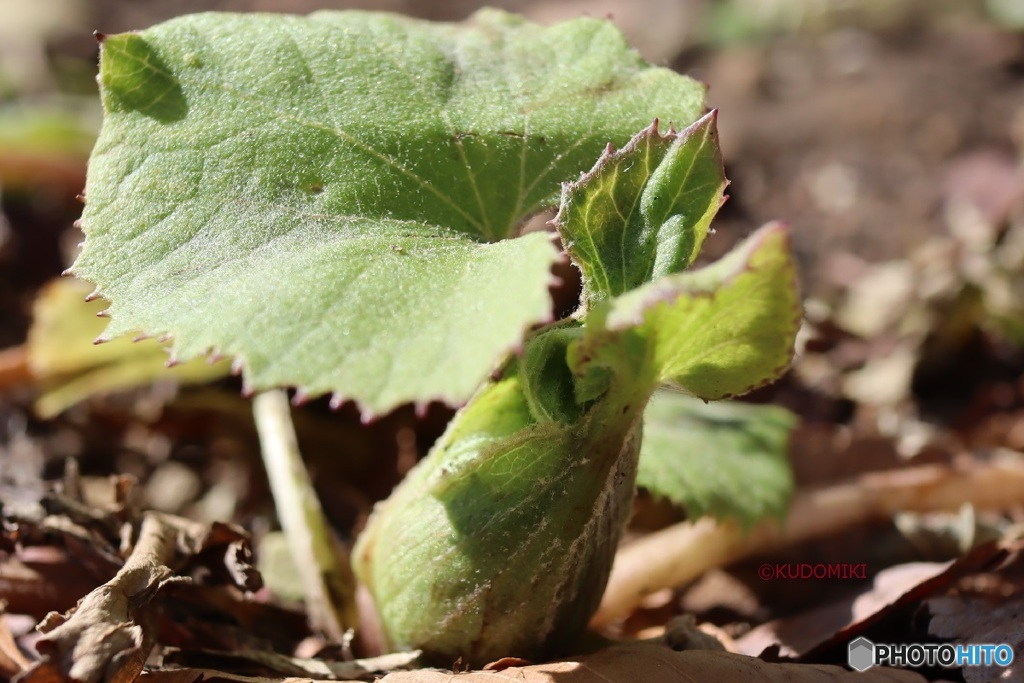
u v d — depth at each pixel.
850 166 0.50
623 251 0.27
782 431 0.33
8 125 0.43
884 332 0.39
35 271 0.42
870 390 0.37
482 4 0.68
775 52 0.61
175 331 0.26
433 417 0.35
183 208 0.28
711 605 0.32
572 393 0.27
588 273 0.27
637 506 0.34
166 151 0.28
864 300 0.41
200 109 0.28
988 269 0.39
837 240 0.45
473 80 0.29
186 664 0.28
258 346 0.26
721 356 0.27
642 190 0.27
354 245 0.27
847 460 0.34
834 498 0.33
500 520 0.27
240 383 0.36
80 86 0.53
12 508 0.29
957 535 0.32
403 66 0.29
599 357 0.27
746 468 0.32
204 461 0.35
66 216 0.44
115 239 0.27
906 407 0.37
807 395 0.37
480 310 0.26
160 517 0.29
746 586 0.32
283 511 0.31
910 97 0.55
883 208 0.47
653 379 0.27
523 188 0.29
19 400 0.36
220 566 0.29
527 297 0.25
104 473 0.35
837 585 0.32
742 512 0.31
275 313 0.26
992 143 0.50
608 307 0.26
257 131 0.28
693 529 0.32
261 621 0.30
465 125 0.29
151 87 0.28
